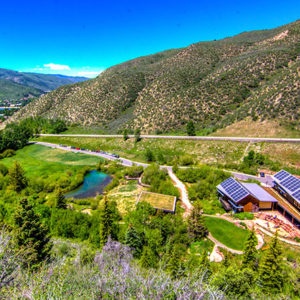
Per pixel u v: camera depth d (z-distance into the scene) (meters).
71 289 8.59
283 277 19.78
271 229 35.75
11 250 10.66
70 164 73.94
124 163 72.56
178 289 8.58
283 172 46.84
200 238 33.47
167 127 92.50
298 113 71.06
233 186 45.00
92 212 43.09
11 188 53.22
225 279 17.36
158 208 41.50
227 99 95.56
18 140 97.25
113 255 18.81
